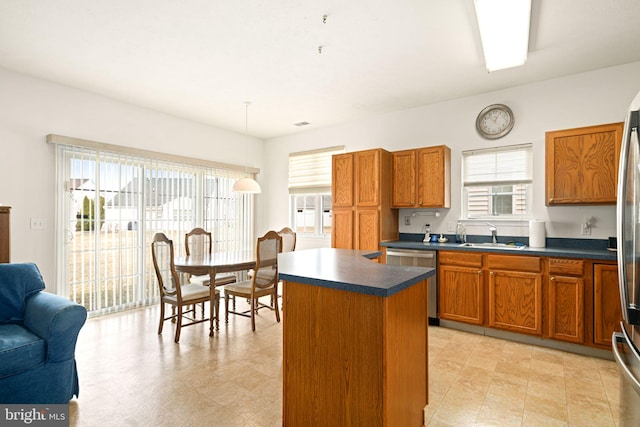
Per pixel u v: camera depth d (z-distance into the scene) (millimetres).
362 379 1540
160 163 4570
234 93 3953
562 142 3227
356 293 1562
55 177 3594
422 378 1888
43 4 2295
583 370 2645
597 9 2332
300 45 2859
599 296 2836
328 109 4527
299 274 1774
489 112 3914
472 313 3455
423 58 3084
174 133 4770
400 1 2266
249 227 5805
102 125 3994
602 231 3285
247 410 2078
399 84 3686
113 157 4074
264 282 3637
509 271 3256
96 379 2441
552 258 3045
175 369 2607
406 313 1695
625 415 1355
